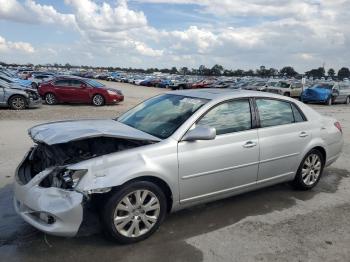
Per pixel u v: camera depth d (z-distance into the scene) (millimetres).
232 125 4766
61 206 3604
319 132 5801
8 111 15742
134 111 5312
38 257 3682
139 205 3951
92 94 20234
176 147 4195
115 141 4281
